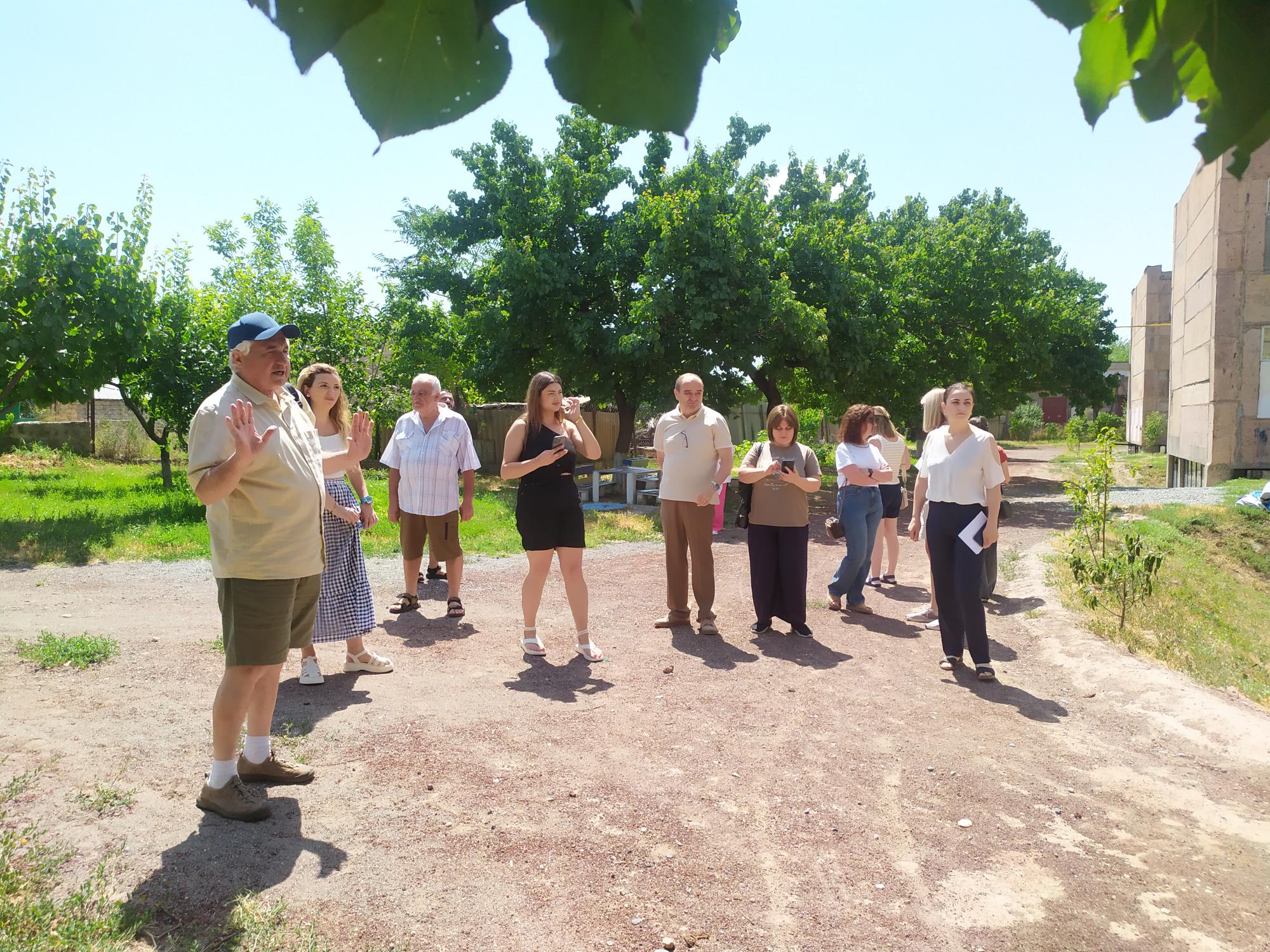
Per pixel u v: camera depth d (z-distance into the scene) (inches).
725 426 253.1
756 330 614.2
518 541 413.4
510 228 677.3
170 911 105.7
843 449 286.0
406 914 108.8
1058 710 195.3
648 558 393.4
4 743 153.9
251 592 127.3
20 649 211.2
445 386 908.0
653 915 111.8
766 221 661.3
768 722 183.0
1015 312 872.3
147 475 753.0
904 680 214.5
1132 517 535.8
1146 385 1599.4
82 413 1001.5
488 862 122.6
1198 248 831.7
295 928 104.0
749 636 254.5
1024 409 2322.8
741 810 142.3
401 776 149.6
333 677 203.0
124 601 277.0
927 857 129.4
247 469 122.1
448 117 22.4
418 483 259.6
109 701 178.2
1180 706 194.2
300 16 21.0
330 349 691.4
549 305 657.0
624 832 133.3
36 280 437.4
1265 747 173.9
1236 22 26.3
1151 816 144.8
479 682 202.4
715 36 22.9
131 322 471.2
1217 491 662.5
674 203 600.7
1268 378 738.2
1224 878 125.5
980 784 154.9
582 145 701.9
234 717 130.6
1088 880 124.2
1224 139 27.9
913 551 424.8
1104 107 29.2
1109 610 292.2
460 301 803.4
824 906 115.6
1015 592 315.3
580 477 622.8
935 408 247.4
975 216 848.9
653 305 592.4
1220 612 343.9
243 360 127.2
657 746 167.6
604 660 223.9
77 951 94.0
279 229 830.5
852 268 719.7
